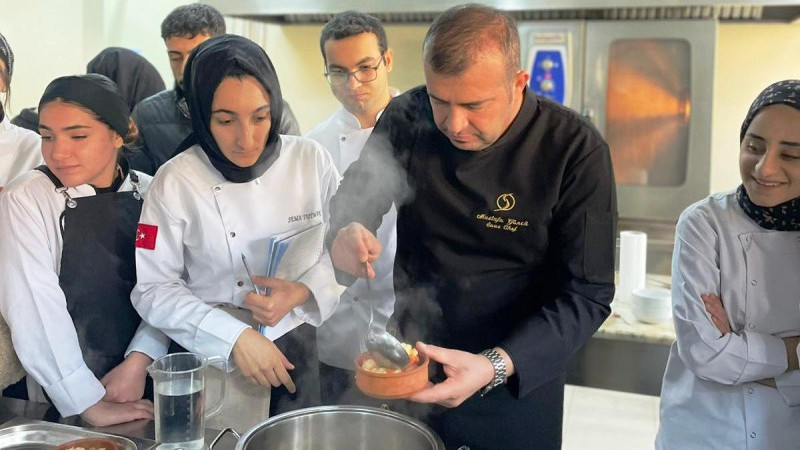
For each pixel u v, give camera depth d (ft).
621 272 8.89
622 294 8.91
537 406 5.19
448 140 4.97
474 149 4.74
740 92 11.31
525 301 5.08
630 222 10.97
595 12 10.43
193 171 5.21
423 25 11.45
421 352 4.21
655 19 10.27
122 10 12.85
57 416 4.88
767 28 11.02
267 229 5.35
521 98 4.80
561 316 4.65
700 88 10.27
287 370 5.27
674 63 10.30
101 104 5.04
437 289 5.19
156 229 5.14
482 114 4.33
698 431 5.70
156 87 10.18
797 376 5.33
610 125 10.66
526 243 4.92
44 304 4.94
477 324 5.14
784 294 5.47
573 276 4.79
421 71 11.70
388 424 4.09
